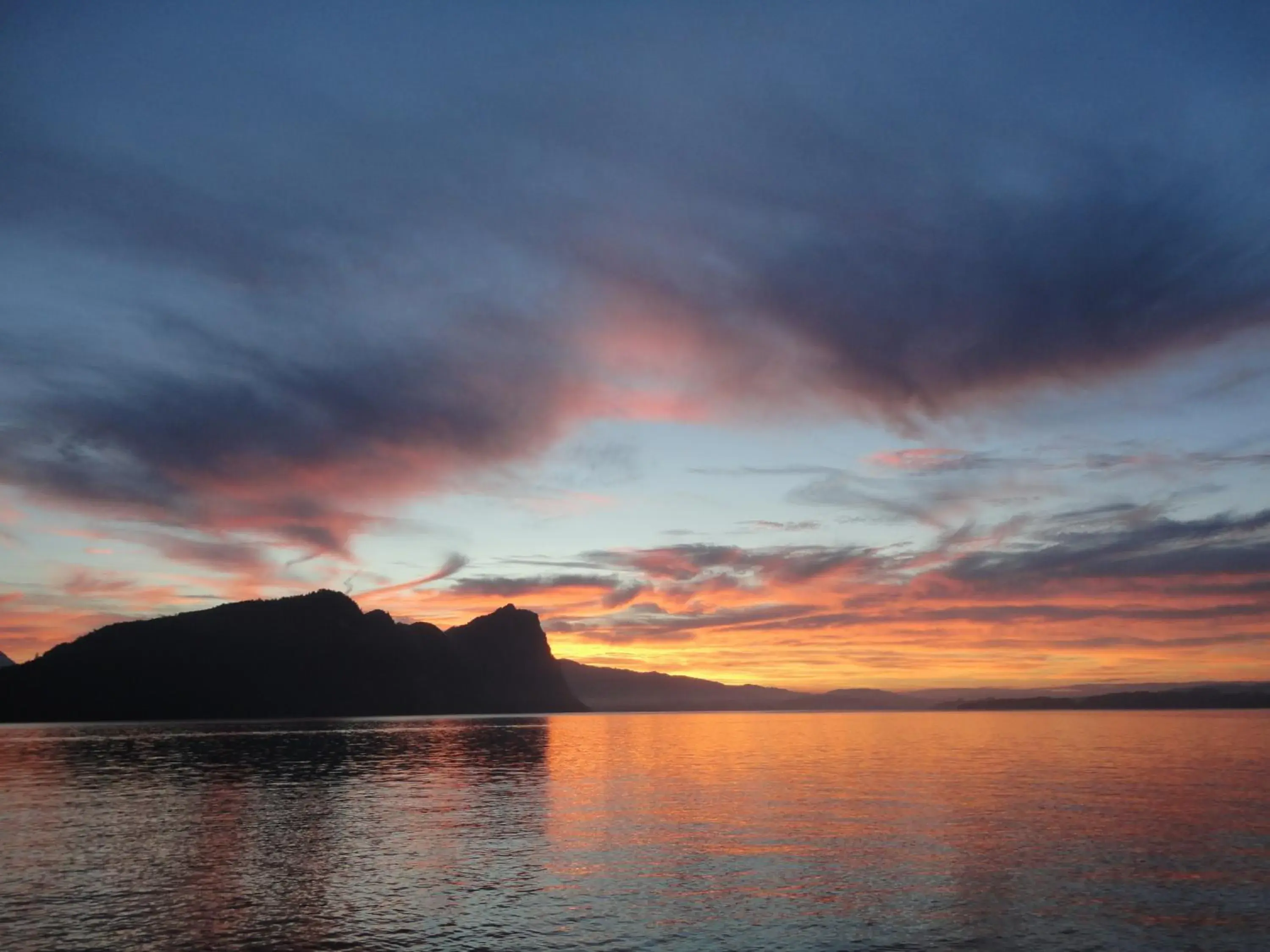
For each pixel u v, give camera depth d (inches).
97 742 5319.9
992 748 4284.0
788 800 2273.6
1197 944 1032.8
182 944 1029.2
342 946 1020.5
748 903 1201.4
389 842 1660.9
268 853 1562.5
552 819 1948.8
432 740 5467.5
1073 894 1247.5
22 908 1182.9
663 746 4712.1
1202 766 3193.9
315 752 4343.0
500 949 1013.8
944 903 1202.0
